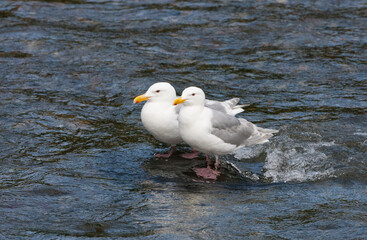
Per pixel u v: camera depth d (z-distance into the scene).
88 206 10.84
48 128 14.48
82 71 18.00
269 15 22.17
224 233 9.88
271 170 12.64
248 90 17.08
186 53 19.42
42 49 19.31
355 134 14.18
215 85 17.34
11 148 13.30
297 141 13.86
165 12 22.41
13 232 9.88
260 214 10.55
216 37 20.55
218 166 12.80
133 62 18.67
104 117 15.32
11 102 15.82
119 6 22.95
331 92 16.88
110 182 11.88
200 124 12.02
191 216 10.47
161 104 12.77
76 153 13.23
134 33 20.73
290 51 19.61
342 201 11.07
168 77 17.75
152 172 12.43
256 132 12.91
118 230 9.98
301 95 16.72
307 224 10.20
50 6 22.67
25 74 17.64
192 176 12.30
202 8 22.77
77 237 9.75
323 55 19.30
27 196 11.15
